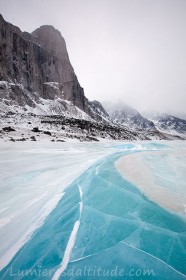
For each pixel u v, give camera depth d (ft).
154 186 38.32
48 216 23.71
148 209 28.22
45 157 64.80
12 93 341.41
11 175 39.32
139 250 19.93
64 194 30.91
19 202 26.61
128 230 22.95
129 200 30.96
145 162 67.31
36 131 153.58
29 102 372.99
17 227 20.85
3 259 16.90
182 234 22.77
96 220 24.54
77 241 20.42
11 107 306.76
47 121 238.48
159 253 19.66
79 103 609.83
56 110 420.77
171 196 33.30
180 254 19.65
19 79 408.26
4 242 18.53
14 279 15.60
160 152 104.22
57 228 21.76
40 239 19.67
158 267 18.01
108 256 18.90
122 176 44.27
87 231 22.18
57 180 37.37
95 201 29.73
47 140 128.88
